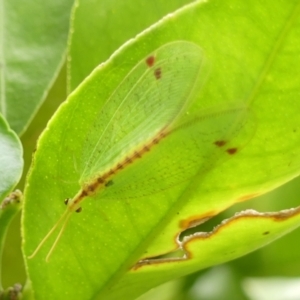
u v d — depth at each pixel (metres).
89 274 0.12
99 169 0.11
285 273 0.15
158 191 0.11
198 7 0.10
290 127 0.11
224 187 0.11
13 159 0.11
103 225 0.11
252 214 0.11
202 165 0.11
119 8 0.12
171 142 0.11
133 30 0.12
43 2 0.13
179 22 0.10
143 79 0.11
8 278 0.14
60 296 0.12
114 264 0.12
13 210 0.12
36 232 0.12
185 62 0.11
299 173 0.11
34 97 0.13
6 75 0.13
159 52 0.11
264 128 0.11
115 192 0.11
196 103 0.11
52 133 0.11
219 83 0.11
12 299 0.12
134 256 0.11
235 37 0.10
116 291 0.12
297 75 0.10
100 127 0.11
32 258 0.12
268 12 0.10
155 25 0.11
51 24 0.13
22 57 0.13
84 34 0.13
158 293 0.15
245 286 0.15
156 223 0.11
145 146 0.11
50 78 0.13
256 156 0.11
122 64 0.11
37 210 0.11
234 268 0.15
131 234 0.11
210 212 0.11
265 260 0.15
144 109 0.11
